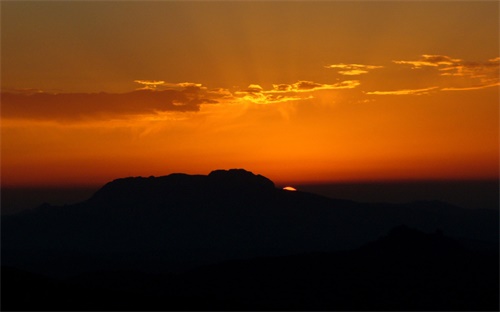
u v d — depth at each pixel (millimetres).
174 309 94438
